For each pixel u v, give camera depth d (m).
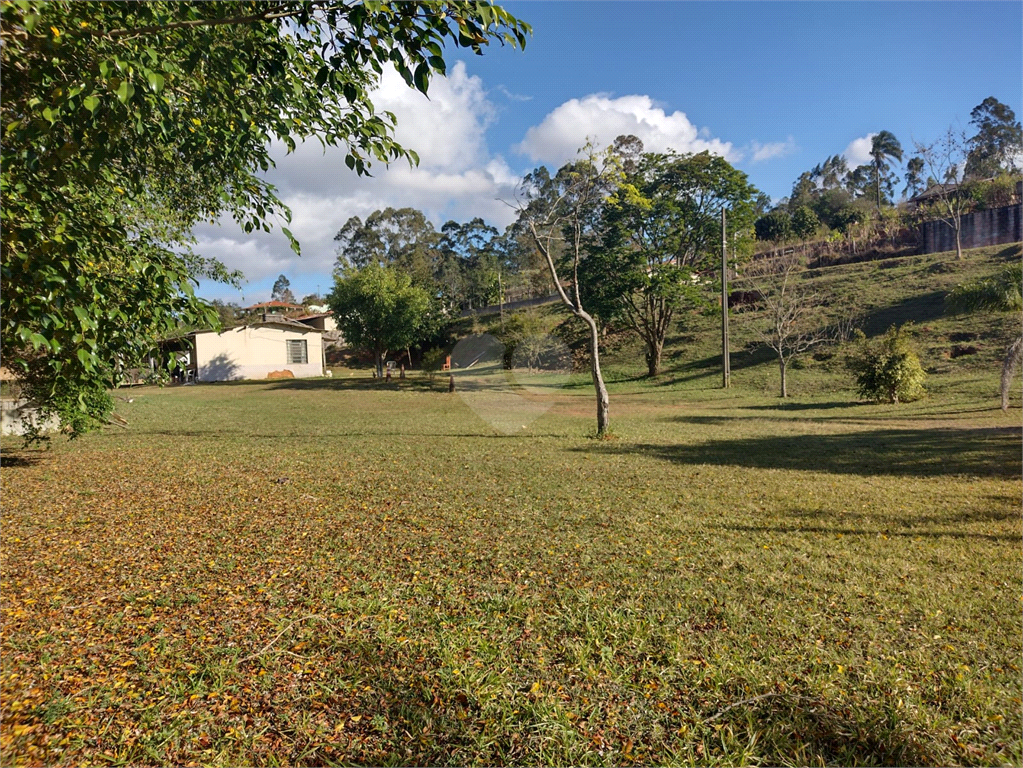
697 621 3.82
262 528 6.02
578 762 2.53
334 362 53.88
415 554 5.16
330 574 4.65
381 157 3.87
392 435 14.27
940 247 40.31
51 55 2.84
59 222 2.89
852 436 13.70
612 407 23.36
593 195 13.82
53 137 2.98
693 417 19.12
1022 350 17.86
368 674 3.16
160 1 3.32
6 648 3.46
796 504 7.01
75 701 2.92
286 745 2.63
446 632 3.62
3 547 5.38
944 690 3.07
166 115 3.32
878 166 65.44
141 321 3.27
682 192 31.19
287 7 3.04
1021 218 37.12
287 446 12.30
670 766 2.49
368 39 2.89
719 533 5.79
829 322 32.31
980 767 2.54
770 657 3.35
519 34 2.86
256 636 3.60
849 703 2.93
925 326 28.42
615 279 31.14
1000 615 3.92
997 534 5.79
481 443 12.70
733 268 33.00
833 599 4.18
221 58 3.58
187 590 4.34
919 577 4.62
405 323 35.78
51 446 12.27
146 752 2.54
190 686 3.06
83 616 3.90
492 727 2.73
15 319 2.75
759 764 2.56
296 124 3.79
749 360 31.91
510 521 6.24
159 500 7.32
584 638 3.55
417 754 2.57
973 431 13.72
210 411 20.98
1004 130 53.94
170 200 5.63
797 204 69.62
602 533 5.78
